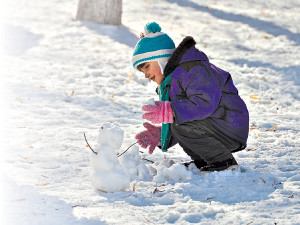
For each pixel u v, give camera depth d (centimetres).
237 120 555
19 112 855
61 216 426
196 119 532
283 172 569
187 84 536
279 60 1339
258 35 1689
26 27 1631
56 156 634
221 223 414
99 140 512
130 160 579
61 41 1465
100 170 505
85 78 1119
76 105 923
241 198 482
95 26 1658
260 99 993
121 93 1023
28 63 1215
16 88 1003
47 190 507
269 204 461
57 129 768
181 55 546
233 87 571
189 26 1803
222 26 1833
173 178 553
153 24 573
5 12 1894
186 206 454
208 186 521
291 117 871
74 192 504
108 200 477
